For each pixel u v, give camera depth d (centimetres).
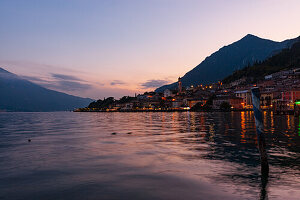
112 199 857
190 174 1162
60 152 1844
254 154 1653
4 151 1933
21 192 948
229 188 955
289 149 1823
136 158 1559
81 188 981
